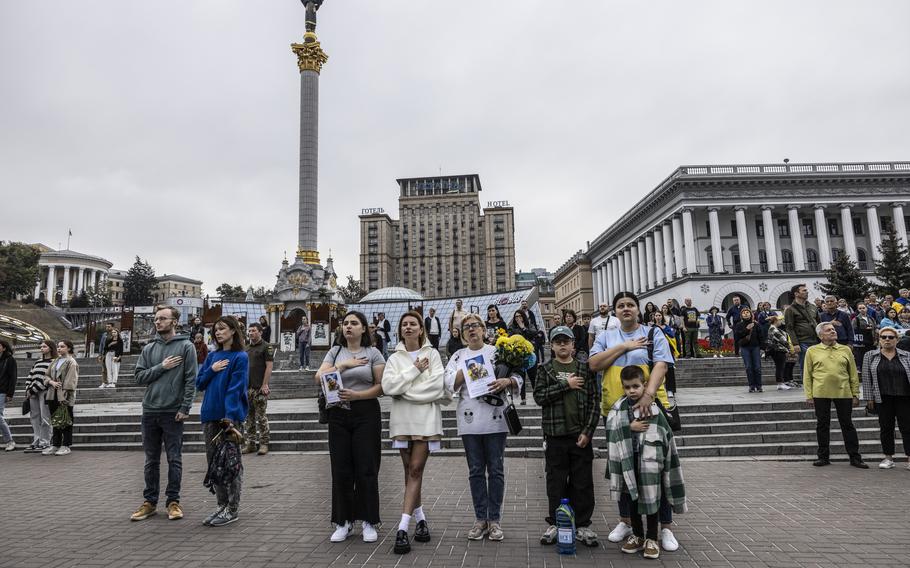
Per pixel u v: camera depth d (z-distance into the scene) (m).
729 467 8.84
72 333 65.69
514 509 6.61
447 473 8.76
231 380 6.36
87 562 4.99
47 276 105.88
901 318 13.35
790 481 7.78
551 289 119.00
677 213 57.75
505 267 133.88
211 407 6.30
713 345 22.66
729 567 4.62
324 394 5.48
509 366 5.52
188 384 6.68
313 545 5.39
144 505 6.47
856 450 8.68
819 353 8.97
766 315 15.89
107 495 7.66
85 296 91.62
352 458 5.62
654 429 4.99
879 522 5.79
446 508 6.69
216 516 6.11
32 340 45.97
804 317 12.29
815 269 57.34
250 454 10.77
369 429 5.61
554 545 5.27
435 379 5.56
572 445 5.34
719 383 16.92
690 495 7.10
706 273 56.94
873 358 8.74
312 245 37.44
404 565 4.80
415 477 5.46
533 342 13.09
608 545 5.25
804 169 57.06
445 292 135.75
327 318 28.64
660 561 4.79
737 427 10.48
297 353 25.67
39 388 11.45
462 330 5.77
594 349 5.73
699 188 55.81
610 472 5.23
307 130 37.78
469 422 5.52
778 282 52.94
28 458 10.75
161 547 5.38
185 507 6.94
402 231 139.50
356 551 5.20
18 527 6.11
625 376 5.07
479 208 140.62
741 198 55.50
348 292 99.56
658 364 5.22
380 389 5.58
